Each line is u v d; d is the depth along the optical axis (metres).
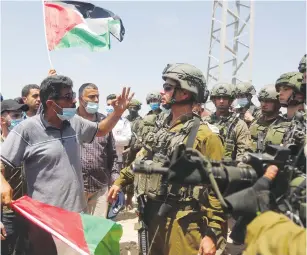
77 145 3.36
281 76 4.27
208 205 2.76
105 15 5.52
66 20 5.20
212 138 2.85
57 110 3.18
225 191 1.82
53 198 3.16
